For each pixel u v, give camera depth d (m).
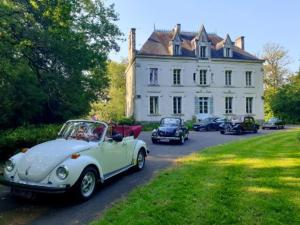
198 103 39.50
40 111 18.69
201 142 18.75
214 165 9.73
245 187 6.90
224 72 40.72
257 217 5.11
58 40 17.27
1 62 14.03
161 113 37.91
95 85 24.58
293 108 45.44
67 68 19.83
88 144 7.07
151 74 37.91
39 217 5.48
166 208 5.56
